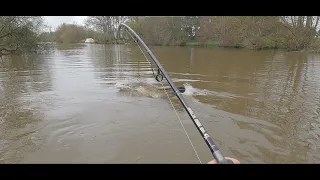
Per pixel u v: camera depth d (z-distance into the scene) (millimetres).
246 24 35750
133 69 15703
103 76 13195
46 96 9219
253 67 16250
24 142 5590
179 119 6797
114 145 5383
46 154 5070
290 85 10820
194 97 8930
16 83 11523
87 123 6578
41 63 18891
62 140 5660
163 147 5266
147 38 46594
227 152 5020
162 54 27125
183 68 15914
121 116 7043
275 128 6199
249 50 32531
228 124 6438
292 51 29609
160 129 6156
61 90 10094
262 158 4801
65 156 4988
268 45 32938
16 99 8867
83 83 11383
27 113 7402
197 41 44938
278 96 9086
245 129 6133
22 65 17703
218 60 20656
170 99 8609
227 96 9078
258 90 9961
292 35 30453
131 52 29656
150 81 11773
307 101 8438
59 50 33438
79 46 45062
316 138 5652
